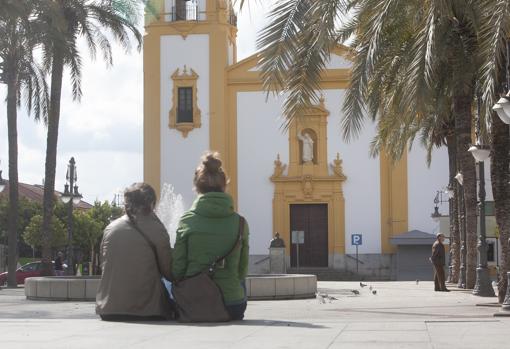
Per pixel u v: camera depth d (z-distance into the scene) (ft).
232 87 175.94
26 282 75.31
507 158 60.13
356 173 173.47
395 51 68.33
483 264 78.95
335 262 172.55
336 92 174.40
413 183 171.42
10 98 124.57
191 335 26.55
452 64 65.16
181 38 175.94
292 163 174.60
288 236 174.09
